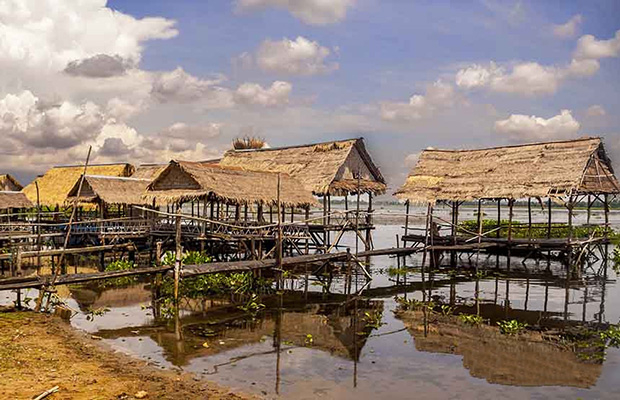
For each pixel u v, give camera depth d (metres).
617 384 12.11
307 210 32.38
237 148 47.44
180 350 14.00
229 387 11.30
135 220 30.44
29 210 48.16
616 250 35.03
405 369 12.93
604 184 32.75
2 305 19.00
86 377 11.22
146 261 30.42
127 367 12.23
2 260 27.66
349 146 35.53
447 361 13.61
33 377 10.95
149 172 46.28
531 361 13.66
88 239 33.31
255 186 29.23
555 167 31.09
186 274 19.78
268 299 21.55
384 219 98.00
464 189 33.44
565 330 16.86
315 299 21.67
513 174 32.44
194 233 27.52
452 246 29.22
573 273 29.08
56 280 17.70
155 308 19.27
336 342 15.26
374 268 31.66
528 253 32.06
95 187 35.56
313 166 35.81
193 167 27.55
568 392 11.60
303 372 12.52
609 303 21.03
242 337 15.57
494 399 11.15
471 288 24.56
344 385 11.73
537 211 110.50
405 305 20.58
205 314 18.50
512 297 22.28
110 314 18.19
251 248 26.28
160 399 10.30
